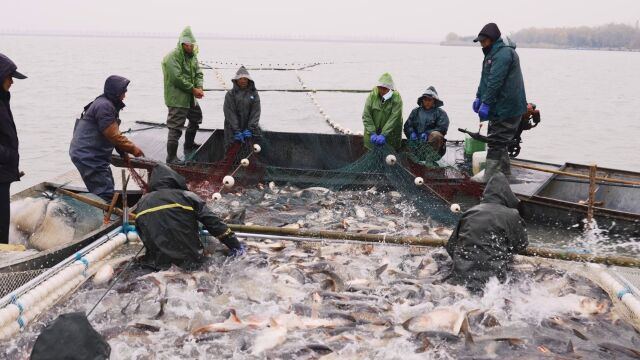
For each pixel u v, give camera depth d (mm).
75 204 8297
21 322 5773
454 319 5980
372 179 10438
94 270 6957
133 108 28438
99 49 131750
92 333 4684
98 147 8898
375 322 6035
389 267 7258
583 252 7492
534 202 9430
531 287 6727
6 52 99312
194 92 10922
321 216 9391
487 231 6828
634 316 6184
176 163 10742
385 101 10453
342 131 16922
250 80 10828
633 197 9758
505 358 5461
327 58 100375
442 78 52188
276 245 7746
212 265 7152
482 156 10680
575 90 44125
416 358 5438
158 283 6590
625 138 22750
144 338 5688
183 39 10719
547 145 21312
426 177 10023
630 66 91125
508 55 9289
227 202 10008
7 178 7605
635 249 8484
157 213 6980
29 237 8008
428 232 8648
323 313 6172
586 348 5652
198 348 5520
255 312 6223
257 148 10914
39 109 27141
